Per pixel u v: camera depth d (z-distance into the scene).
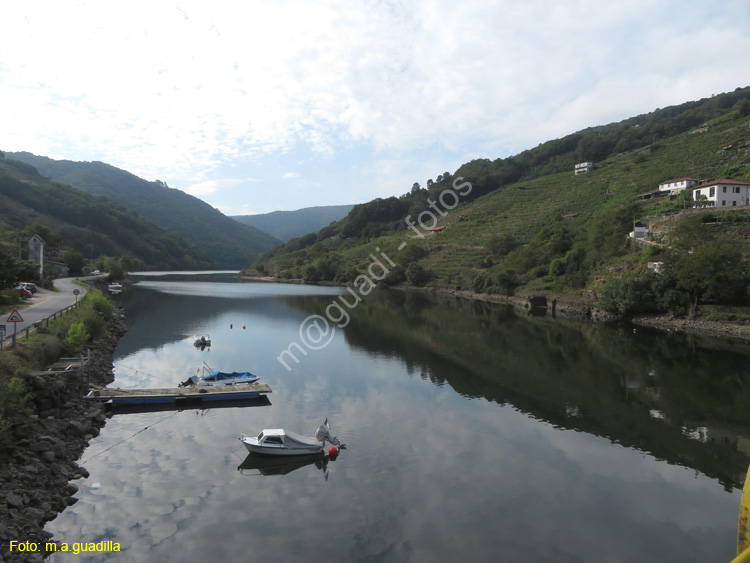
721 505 21.88
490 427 30.61
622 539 19.30
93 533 18.64
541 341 58.19
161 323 68.81
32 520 18.27
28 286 68.81
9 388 23.62
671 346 54.41
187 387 35.94
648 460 26.17
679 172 132.00
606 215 99.50
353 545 18.55
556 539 19.17
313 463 25.42
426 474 24.36
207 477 23.58
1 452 21.45
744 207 82.44
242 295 114.38
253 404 34.34
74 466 23.50
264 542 18.59
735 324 61.34
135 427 29.47
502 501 21.92
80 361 34.53
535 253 112.88
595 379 41.31
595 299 82.75
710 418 32.31
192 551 17.92
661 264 72.00
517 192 196.62
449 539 19.06
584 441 28.53
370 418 32.03
